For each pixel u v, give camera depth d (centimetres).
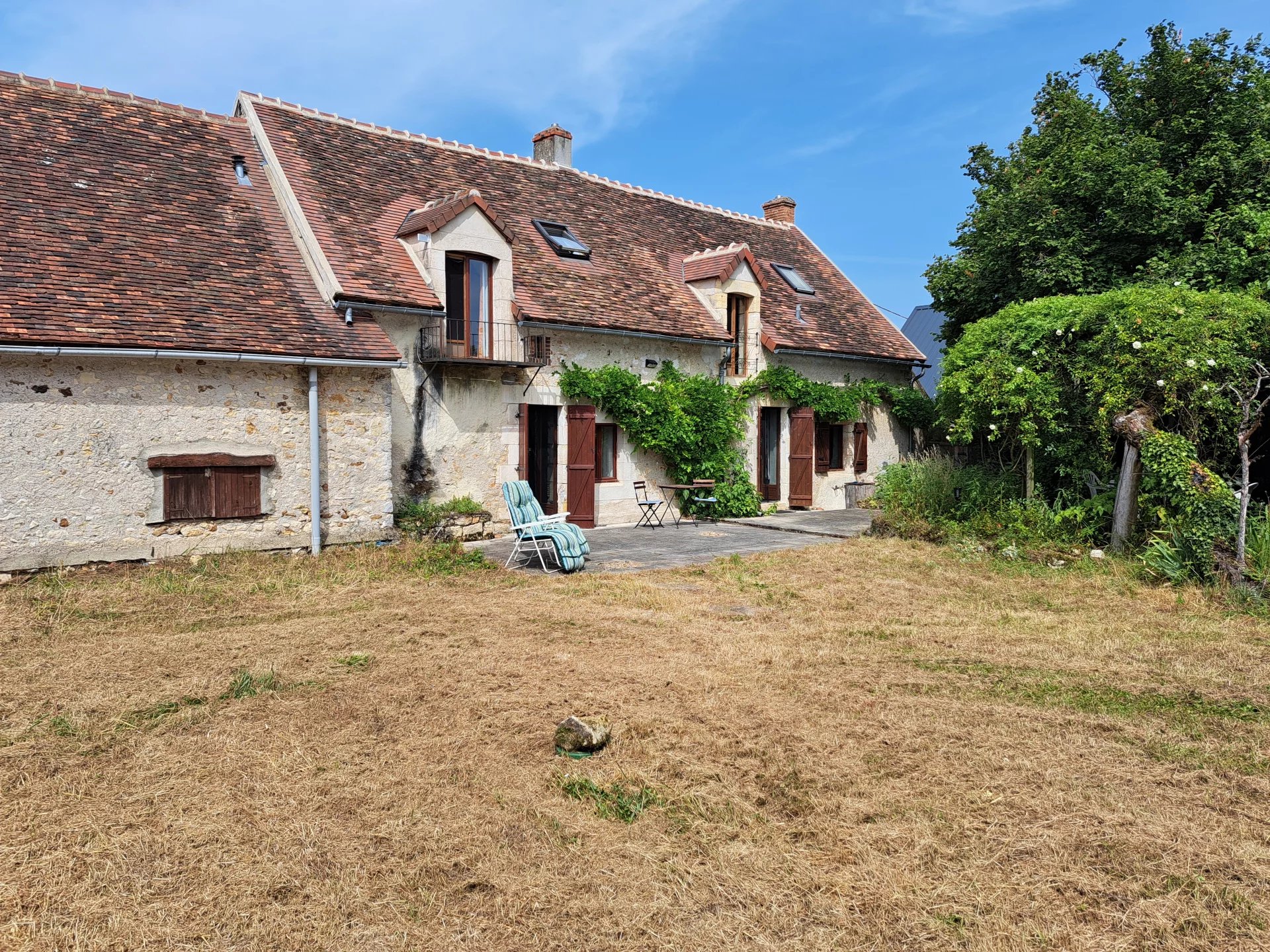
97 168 1118
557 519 1137
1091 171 1480
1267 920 314
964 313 1867
